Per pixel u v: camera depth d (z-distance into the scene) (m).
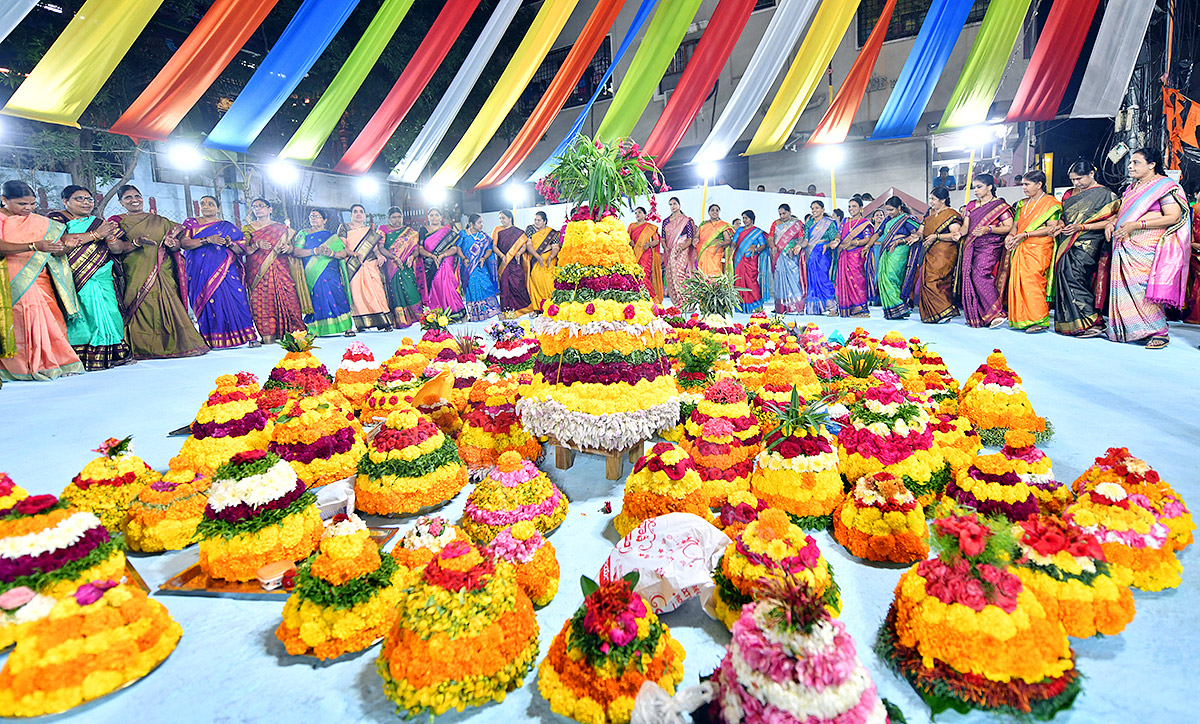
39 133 13.63
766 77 11.80
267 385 4.77
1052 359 7.30
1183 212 7.51
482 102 21.77
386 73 19.34
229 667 2.36
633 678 2.02
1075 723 1.98
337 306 12.00
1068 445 4.39
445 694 2.05
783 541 2.46
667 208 17.31
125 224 9.04
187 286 9.98
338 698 2.21
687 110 13.16
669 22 11.58
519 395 4.58
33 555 2.22
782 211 13.58
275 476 2.94
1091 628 2.31
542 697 2.20
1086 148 14.66
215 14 8.51
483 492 3.26
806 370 5.02
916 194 18.66
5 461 4.59
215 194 16.73
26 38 12.94
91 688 2.15
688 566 2.62
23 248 7.65
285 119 18.56
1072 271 8.69
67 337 8.22
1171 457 4.09
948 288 10.91
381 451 3.61
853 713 1.77
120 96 14.66
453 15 10.36
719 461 3.54
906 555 2.94
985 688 2.05
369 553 2.47
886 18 11.46
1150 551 2.63
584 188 4.41
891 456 3.39
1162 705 2.04
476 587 2.18
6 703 2.07
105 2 7.67
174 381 7.54
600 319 4.09
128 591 2.34
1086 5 9.73
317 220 12.00
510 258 14.30
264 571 2.81
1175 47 10.11
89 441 5.07
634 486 3.28
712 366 5.19
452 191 23.69
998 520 2.44
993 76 11.22
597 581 2.89
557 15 10.87
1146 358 7.12
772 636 1.85
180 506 3.23
